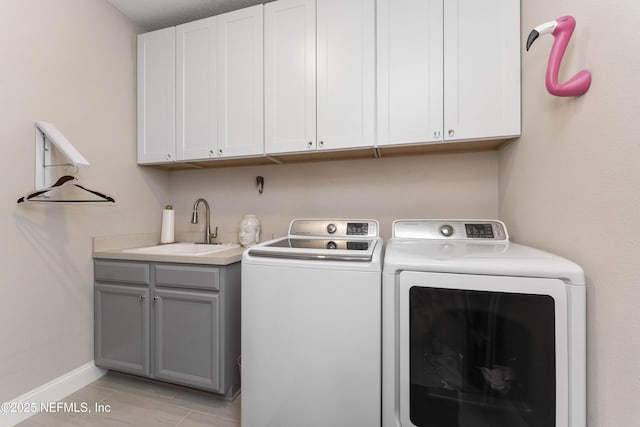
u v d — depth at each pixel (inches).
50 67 59.6
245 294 48.0
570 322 32.4
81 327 66.2
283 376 45.2
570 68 36.1
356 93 59.5
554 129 40.1
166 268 63.0
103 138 70.7
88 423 54.1
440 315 37.4
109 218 72.6
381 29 57.8
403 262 38.6
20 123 54.7
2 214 52.4
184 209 90.0
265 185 82.7
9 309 53.4
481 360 36.1
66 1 62.5
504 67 51.5
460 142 56.7
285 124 64.5
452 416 37.1
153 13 75.5
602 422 30.2
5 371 52.7
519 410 34.6
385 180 73.1
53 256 60.6
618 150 27.9
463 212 67.8
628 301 26.8
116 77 73.9
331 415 42.8
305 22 62.6
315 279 43.8
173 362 62.6
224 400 61.6
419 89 55.8
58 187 55.2
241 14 67.6
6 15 52.4
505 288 34.4
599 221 30.7
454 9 53.7
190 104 72.7
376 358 41.0
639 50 25.2
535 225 46.2
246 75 67.4
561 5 37.8
